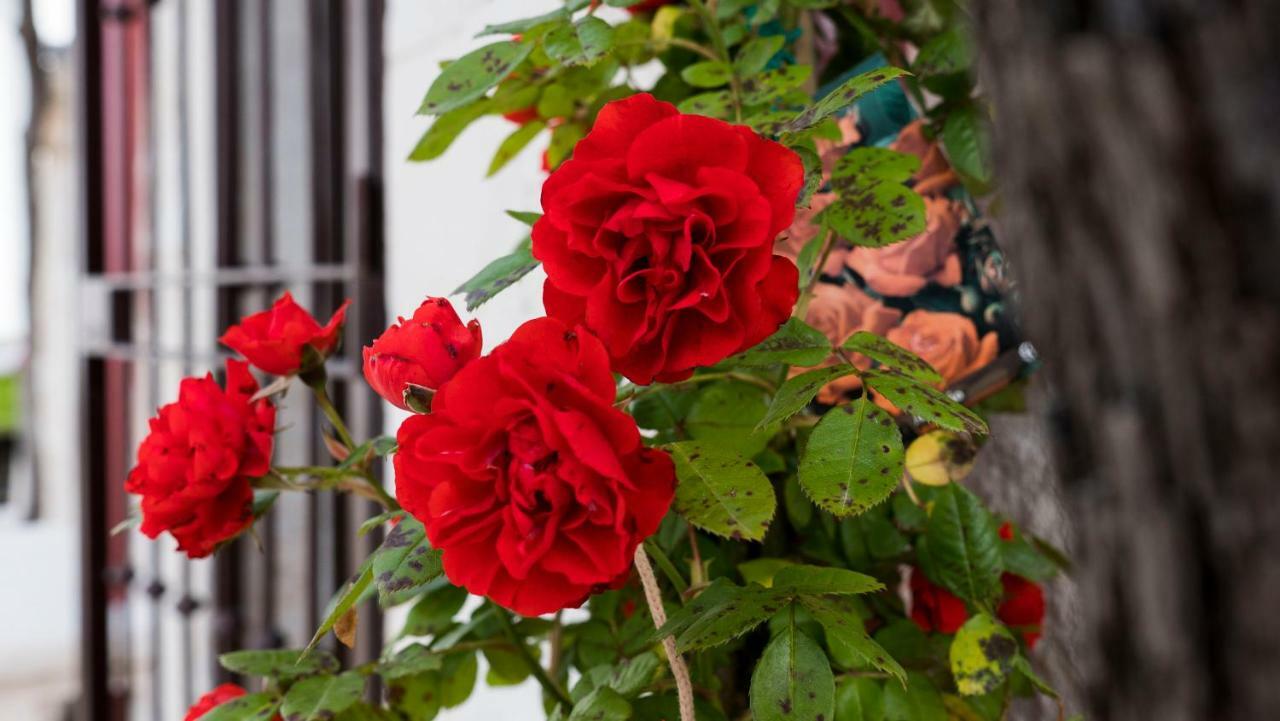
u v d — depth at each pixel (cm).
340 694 70
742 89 79
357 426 147
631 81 94
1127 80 26
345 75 162
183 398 72
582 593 51
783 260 54
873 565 82
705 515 54
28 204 431
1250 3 25
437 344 59
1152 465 27
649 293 52
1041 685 73
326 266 158
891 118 85
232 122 190
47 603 334
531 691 133
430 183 147
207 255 243
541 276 129
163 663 269
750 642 81
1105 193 27
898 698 71
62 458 435
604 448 48
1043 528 98
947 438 78
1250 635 26
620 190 52
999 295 82
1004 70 30
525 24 69
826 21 102
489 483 51
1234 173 25
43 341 436
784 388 59
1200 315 26
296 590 199
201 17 243
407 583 58
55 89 428
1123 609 29
